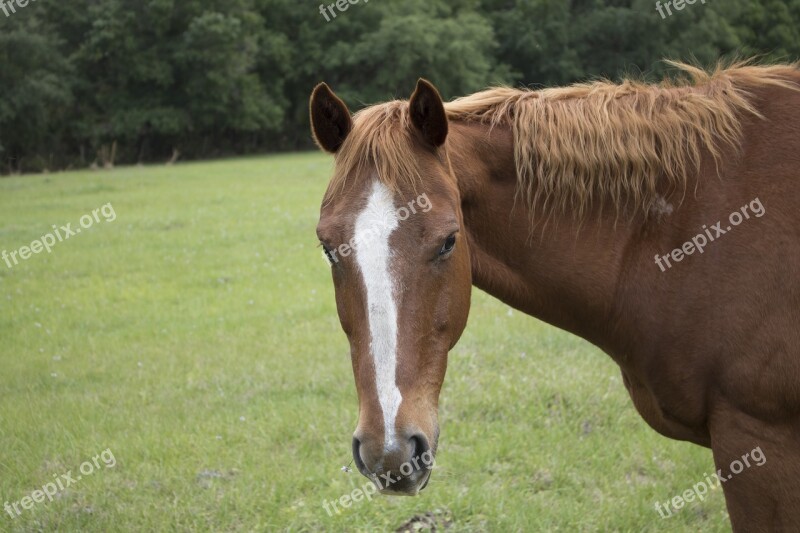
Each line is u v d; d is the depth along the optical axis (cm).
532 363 607
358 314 230
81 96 4159
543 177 277
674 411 275
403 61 4319
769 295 248
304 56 4522
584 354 634
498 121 285
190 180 2330
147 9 4069
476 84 4459
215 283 960
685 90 287
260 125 4422
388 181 235
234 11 4281
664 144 272
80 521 414
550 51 4612
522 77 4659
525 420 517
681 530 392
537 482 443
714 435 263
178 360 680
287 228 1314
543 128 279
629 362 285
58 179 2566
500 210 280
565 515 402
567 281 280
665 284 268
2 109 3581
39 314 843
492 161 280
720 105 272
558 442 481
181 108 4262
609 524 398
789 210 251
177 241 1227
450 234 233
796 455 253
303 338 718
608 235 278
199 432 517
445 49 4403
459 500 414
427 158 246
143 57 4125
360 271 229
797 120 263
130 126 4072
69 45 4175
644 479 450
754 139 266
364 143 243
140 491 446
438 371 238
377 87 4500
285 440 505
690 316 262
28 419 556
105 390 614
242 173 2573
